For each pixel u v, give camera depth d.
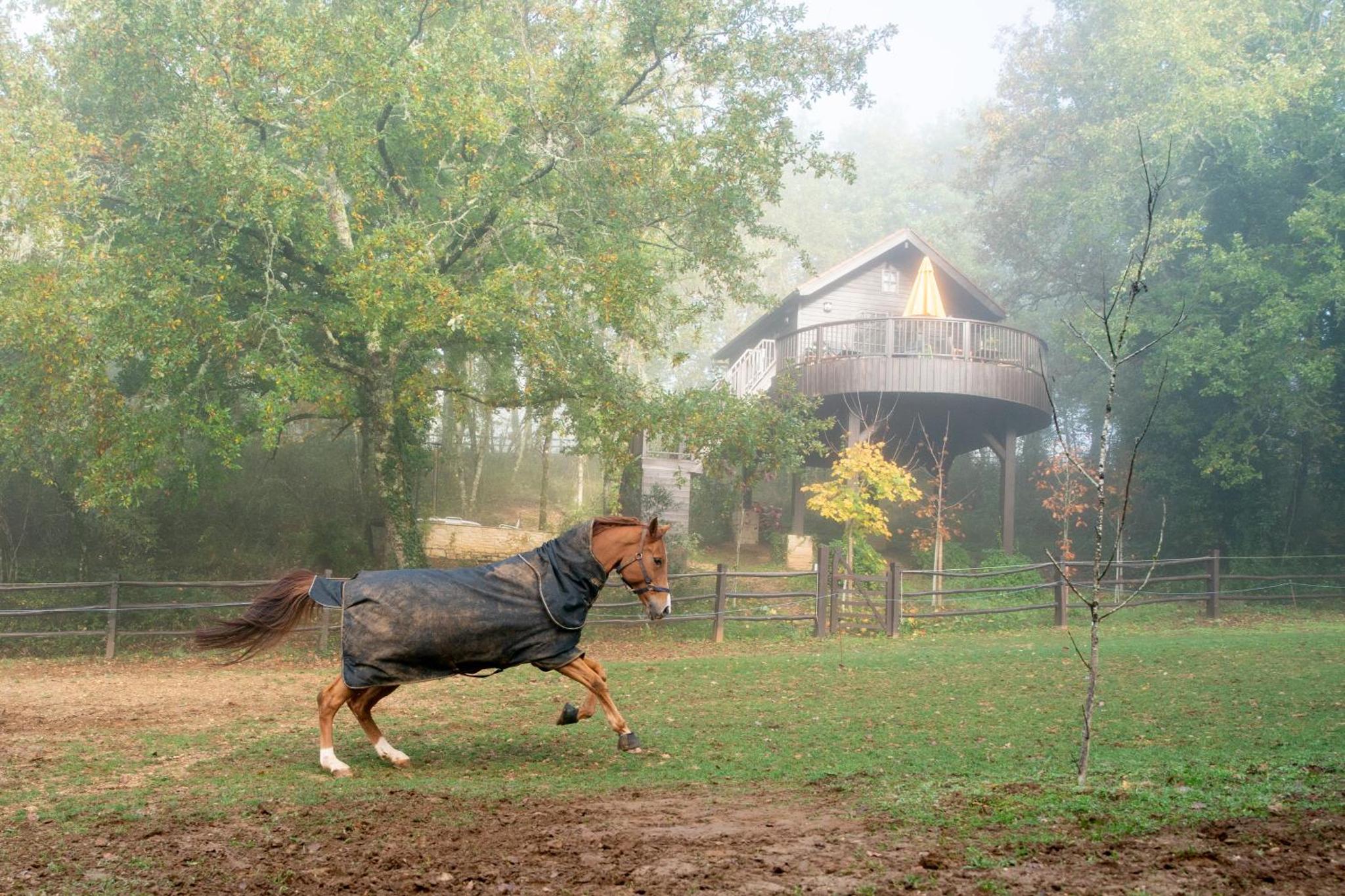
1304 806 5.04
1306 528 27.84
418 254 15.19
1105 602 20.77
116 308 14.27
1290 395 24.09
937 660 13.65
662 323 22.73
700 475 24.86
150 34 15.24
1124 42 25.36
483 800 6.06
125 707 10.45
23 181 13.86
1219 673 11.55
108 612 14.84
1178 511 27.97
